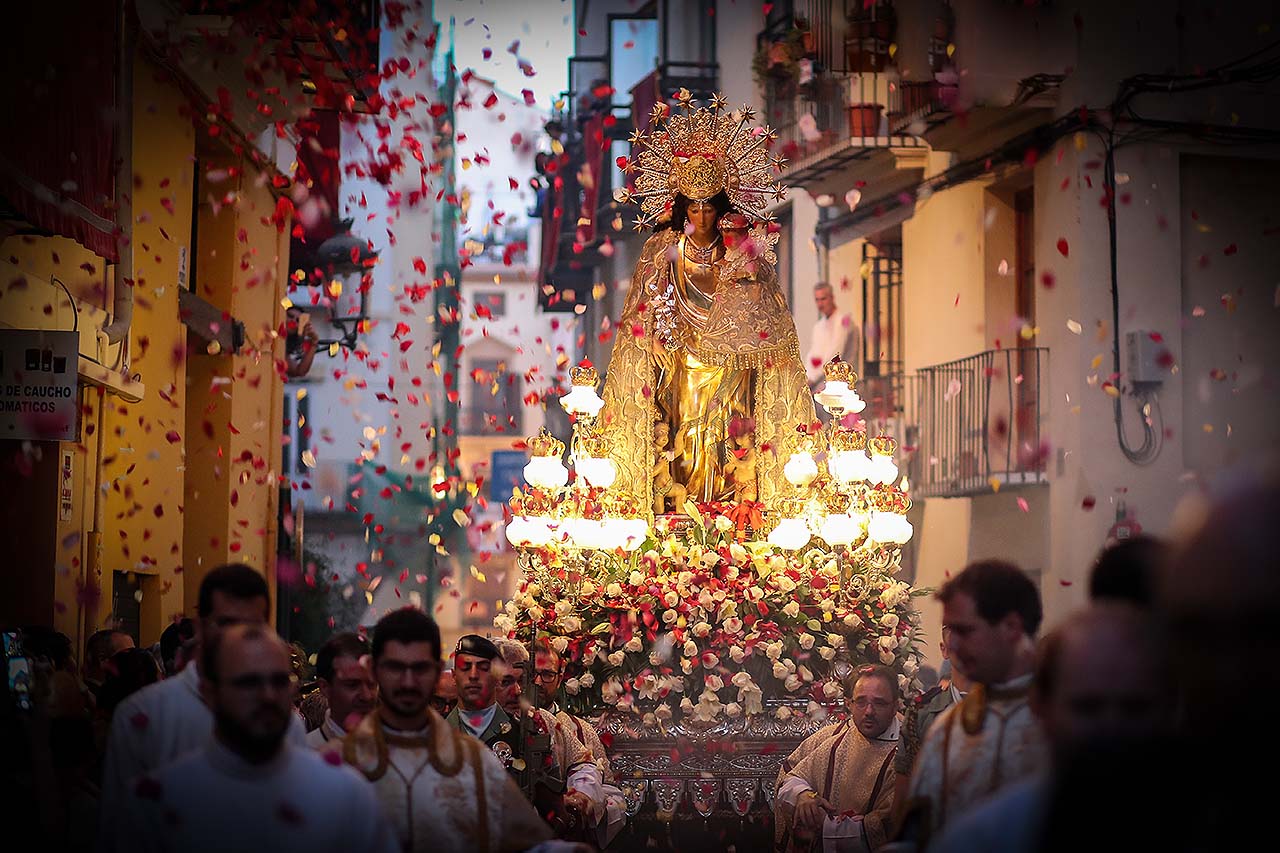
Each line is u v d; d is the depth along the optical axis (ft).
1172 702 9.82
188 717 16.79
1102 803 9.59
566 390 94.94
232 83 44.52
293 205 53.62
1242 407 46.06
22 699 20.15
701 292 33.35
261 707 13.55
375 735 16.39
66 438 27.14
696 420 33.01
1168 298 45.80
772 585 29.96
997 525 50.52
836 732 26.13
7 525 29.94
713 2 74.54
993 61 45.60
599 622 29.68
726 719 29.01
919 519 56.59
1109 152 45.44
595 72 90.99
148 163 38.58
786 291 69.00
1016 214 51.47
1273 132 46.29
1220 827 8.49
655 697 29.27
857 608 29.99
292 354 57.36
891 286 59.82
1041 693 11.98
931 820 15.61
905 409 57.41
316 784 13.78
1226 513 8.26
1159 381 45.14
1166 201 45.85
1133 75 45.85
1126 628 10.01
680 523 31.60
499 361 151.02
